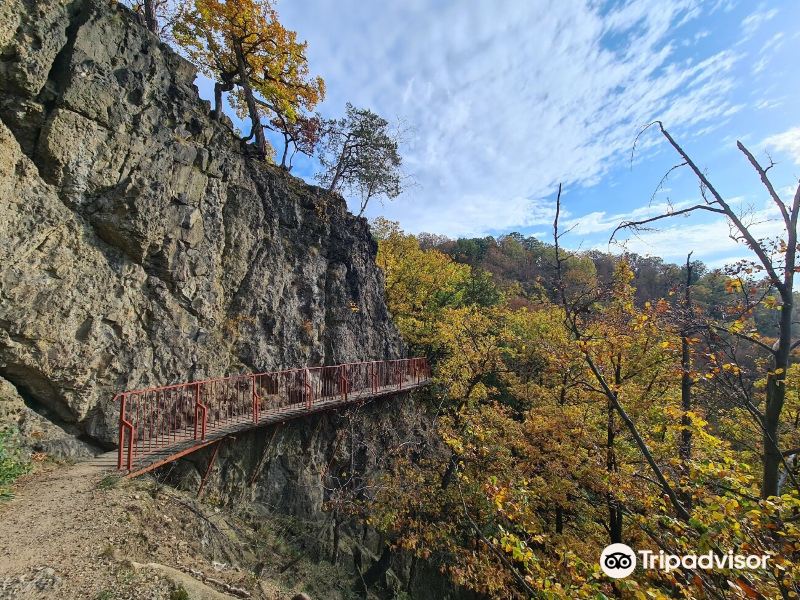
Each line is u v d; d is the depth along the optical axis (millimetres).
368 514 13328
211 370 11359
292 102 17438
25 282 7641
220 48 15758
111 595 3885
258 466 11117
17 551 4430
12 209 7559
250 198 13414
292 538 10828
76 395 8305
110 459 7656
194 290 11234
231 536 8367
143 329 9914
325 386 14891
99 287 8938
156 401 9594
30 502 5668
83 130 8742
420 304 29859
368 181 24172
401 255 31781
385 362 16969
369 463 14844
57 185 8422
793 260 3342
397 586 12758
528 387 18562
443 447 18312
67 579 4059
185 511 6824
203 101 12445
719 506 3256
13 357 7512
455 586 14312
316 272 16125
